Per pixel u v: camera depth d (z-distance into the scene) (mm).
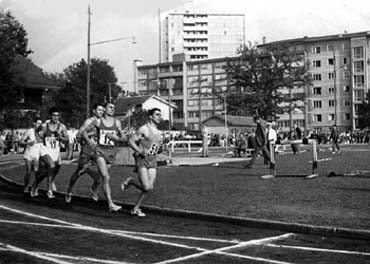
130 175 17922
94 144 11359
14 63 42188
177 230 9164
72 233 8797
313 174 16016
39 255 7289
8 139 43344
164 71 131500
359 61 104000
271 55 87500
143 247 7777
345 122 106000
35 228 9203
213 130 80625
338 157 27125
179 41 166625
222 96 90500
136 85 135000
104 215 10812
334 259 7016
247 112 89625
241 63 89250
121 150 22703
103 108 11453
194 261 6969
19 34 71000
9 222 9742
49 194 13453
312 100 108562
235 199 11883
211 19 168875
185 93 128500
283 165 21516
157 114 10586
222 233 8891
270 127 20562
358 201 11031
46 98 100750
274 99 88375
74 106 101562
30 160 14141
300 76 87562
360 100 103750
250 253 7414
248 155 30844
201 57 168375
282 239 8352
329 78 107188
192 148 48312
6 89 41406
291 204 10945
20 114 45719
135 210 10789
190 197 12398
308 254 7316
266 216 9727
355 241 8133
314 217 9445
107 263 6883
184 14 167125
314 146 16344
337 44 106500
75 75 105688
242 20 171125
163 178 16891
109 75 107562
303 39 109562
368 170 18016
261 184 14492
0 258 7133
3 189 15523
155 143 10586
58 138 13539
